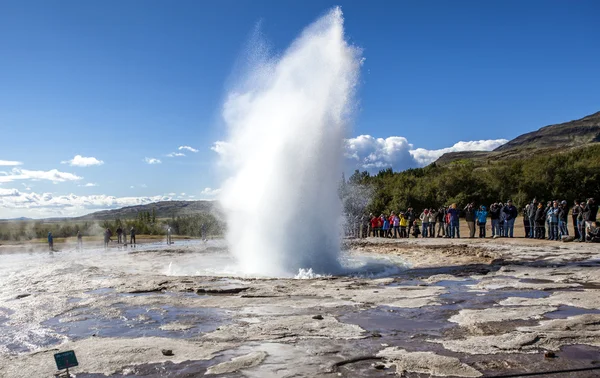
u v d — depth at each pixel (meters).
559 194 49.72
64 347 6.57
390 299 9.48
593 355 5.62
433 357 5.64
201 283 12.36
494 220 26.73
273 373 5.30
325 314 8.22
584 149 58.94
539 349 5.90
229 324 7.64
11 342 7.10
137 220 71.75
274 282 12.34
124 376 5.34
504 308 8.23
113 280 13.62
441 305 8.73
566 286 10.27
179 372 5.41
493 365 5.35
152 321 8.11
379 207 52.78
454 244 23.00
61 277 15.17
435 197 52.12
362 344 6.34
